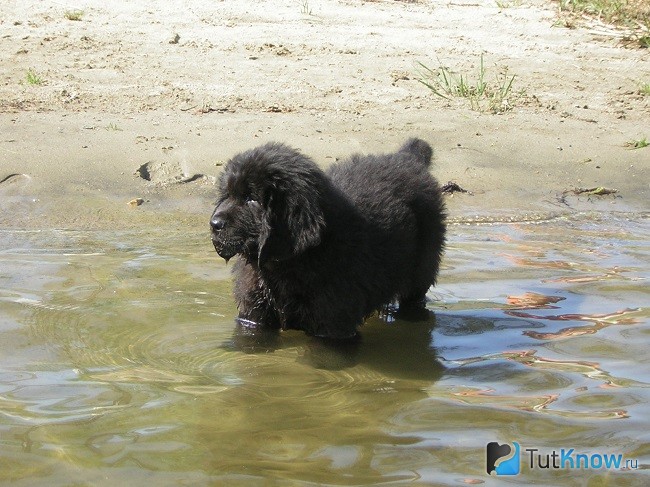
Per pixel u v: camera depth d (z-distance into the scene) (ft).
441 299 9.96
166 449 7.22
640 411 7.82
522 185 13.25
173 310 9.34
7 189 12.10
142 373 8.22
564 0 21.74
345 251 8.77
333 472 7.03
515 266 10.77
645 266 10.82
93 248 10.85
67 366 8.27
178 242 11.15
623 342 8.99
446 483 6.93
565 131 14.82
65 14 19.24
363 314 9.07
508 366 8.57
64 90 15.08
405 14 21.13
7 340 8.62
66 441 7.25
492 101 15.79
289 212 8.46
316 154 13.32
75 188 12.24
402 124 14.61
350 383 8.26
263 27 19.36
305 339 9.00
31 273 10.03
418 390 8.17
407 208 9.53
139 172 12.67
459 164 13.57
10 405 7.65
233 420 7.61
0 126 13.56
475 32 19.94
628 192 13.28
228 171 8.73
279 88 15.84
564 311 9.64
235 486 6.86
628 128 15.01
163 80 15.87
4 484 6.80
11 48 16.99
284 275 8.82
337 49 18.15
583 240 11.69
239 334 8.98
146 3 20.61
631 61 18.30
